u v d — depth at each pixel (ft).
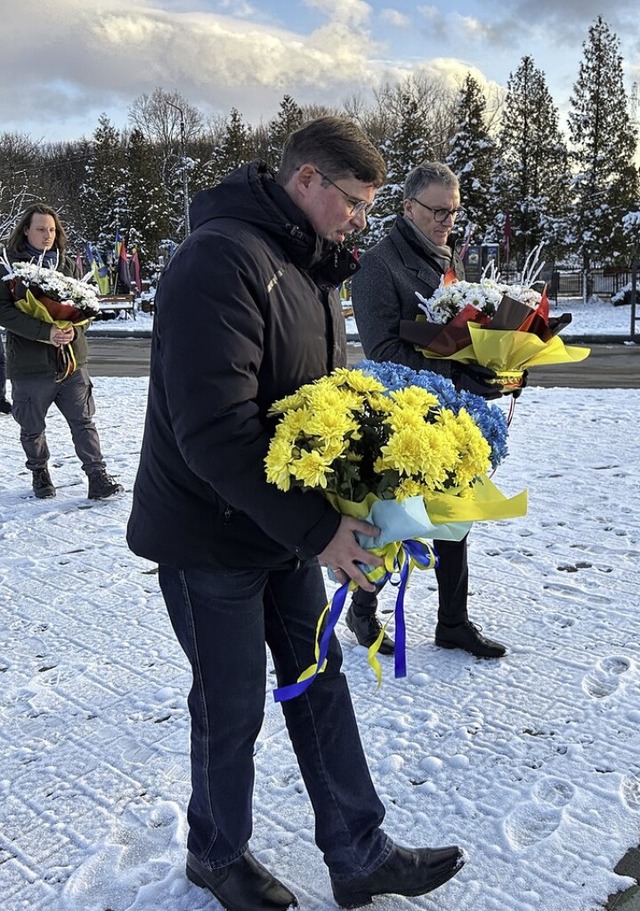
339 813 6.28
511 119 105.50
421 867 6.39
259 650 6.09
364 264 9.79
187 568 5.80
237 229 5.39
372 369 6.34
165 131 183.83
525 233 102.58
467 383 9.61
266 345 5.45
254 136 167.63
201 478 5.32
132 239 142.10
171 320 5.13
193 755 6.23
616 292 94.63
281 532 5.27
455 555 9.96
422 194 9.69
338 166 5.49
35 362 16.39
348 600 12.26
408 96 139.44
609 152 100.01
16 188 150.30
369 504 5.47
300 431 5.24
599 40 99.45
